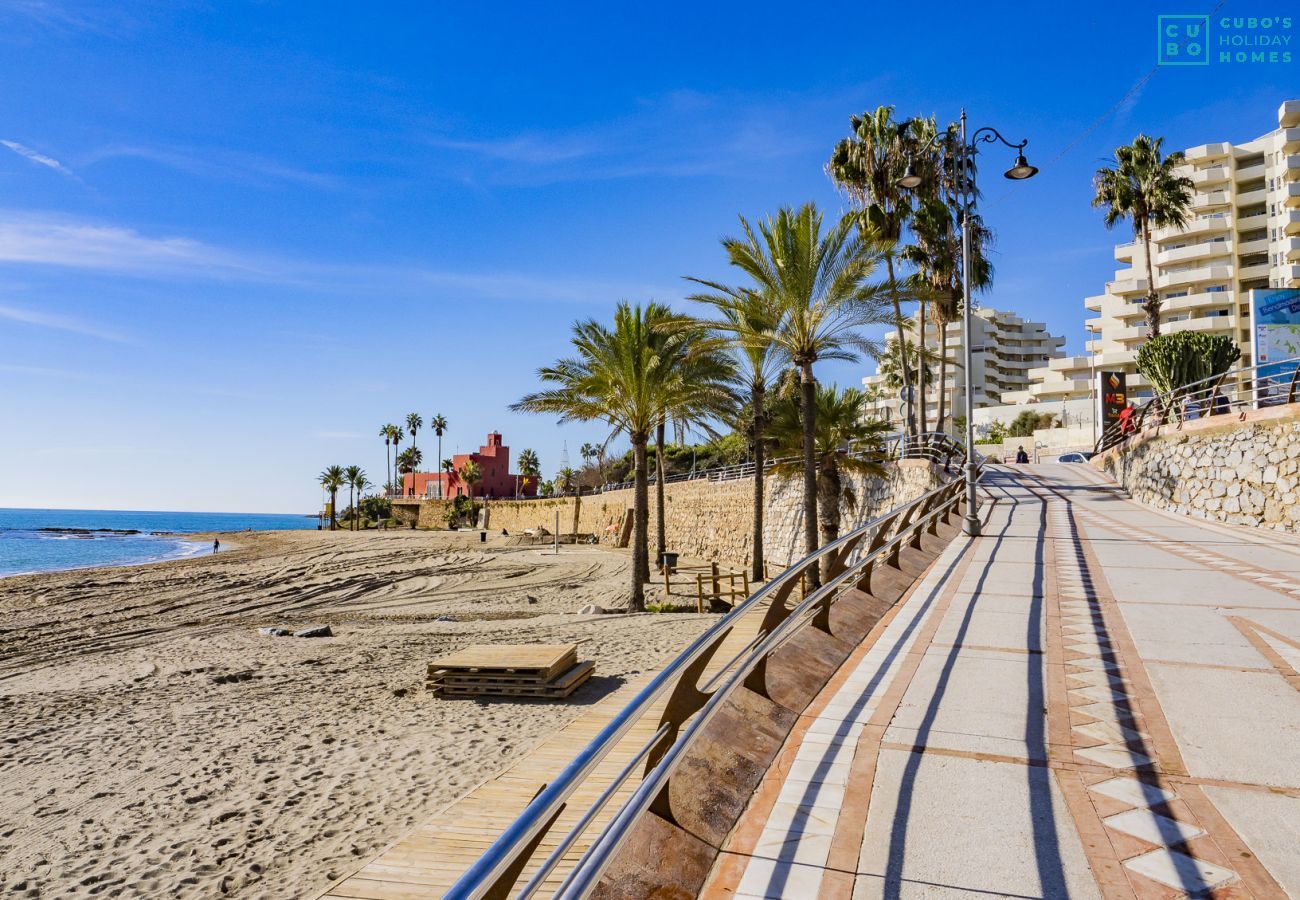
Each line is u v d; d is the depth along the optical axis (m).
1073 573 11.02
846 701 5.41
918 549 12.55
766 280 19.34
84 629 22.67
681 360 24.88
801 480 32.91
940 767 4.26
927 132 31.86
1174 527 17.50
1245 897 2.96
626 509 58.62
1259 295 26.28
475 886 1.52
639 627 18.23
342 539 89.62
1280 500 16.80
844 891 3.06
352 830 7.39
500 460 129.62
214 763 9.45
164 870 6.79
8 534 143.38
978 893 3.02
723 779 3.97
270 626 21.70
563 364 25.05
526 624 19.70
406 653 15.90
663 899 3.00
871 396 27.41
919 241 34.00
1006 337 110.44
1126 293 76.38
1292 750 4.43
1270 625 7.57
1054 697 5.42
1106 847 3.37
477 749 9.54
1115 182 41.16
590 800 6.48
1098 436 41.47
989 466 38.31
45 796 8.57
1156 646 6.79
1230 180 71.31
